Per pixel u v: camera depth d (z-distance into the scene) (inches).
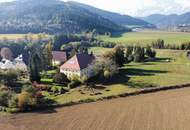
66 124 2367.1
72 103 2920.8
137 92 3243.1
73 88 3486.7
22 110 2741.1
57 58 5413.4
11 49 6771.7
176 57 6038.4
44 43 7795.3
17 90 3356.3
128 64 5098.4
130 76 4028.1
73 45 7726.4
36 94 2933.1
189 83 3575.3
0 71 3730.3
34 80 3804.1
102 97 3061.0
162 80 3796.8
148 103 2869.1
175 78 3909.9
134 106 2785.4
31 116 2600.9
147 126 2273.6
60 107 2829.7
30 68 3890.3
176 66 4867.1
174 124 2306.8
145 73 4242.1
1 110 2765.7
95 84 3624.5
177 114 2536.9
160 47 7805.1
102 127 2277.3
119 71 4340.6
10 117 2588.6
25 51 6875.0
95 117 2507.4
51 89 3383.4
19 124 2413.9
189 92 3233.3
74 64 4072.3
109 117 2496.3
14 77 3757.4
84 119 2466.8
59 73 3878.0
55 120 2471.7
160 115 2518.5
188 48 7273.6
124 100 2994.6
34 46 7160.4
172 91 3299.7
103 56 4475.9
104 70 3875.5
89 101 2984.7
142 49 5452.8
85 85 3575.3
